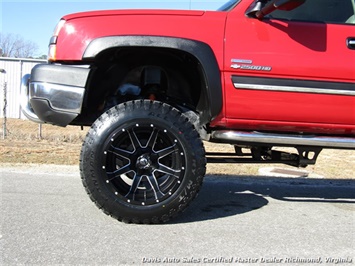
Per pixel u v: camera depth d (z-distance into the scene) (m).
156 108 3.43
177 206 3.42
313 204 4.61
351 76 3.58
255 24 3.58
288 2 3.20
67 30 3.51
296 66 3.53
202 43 3.47
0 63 19.66
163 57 3.85
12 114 19.72
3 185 5.00
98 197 3.37
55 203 4.17
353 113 3.65
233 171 7.10
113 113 3.40
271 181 6.18
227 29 3.54
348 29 3.66
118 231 3.33
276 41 3.56
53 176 5.76
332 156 10.48
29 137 11.75
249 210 4.20
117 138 3.39
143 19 3.49
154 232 3.34
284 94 3.56
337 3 3.80
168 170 3.44
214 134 3.71
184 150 3.40
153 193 3.45
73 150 9.42
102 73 3.83
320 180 6.50
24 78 3.97
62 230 3.33
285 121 3.64
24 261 2.71
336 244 3.24
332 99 3.60
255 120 3.63
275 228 3.59
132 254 2.89
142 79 3.98
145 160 3.43
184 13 3.56
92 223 3.52
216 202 4.55
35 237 3.16
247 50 3.52
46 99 3.48
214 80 3.49
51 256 2.81
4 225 3.42
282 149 10.30
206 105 3.70
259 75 3.53
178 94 4.06
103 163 3.36
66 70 3.47
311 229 3.61
